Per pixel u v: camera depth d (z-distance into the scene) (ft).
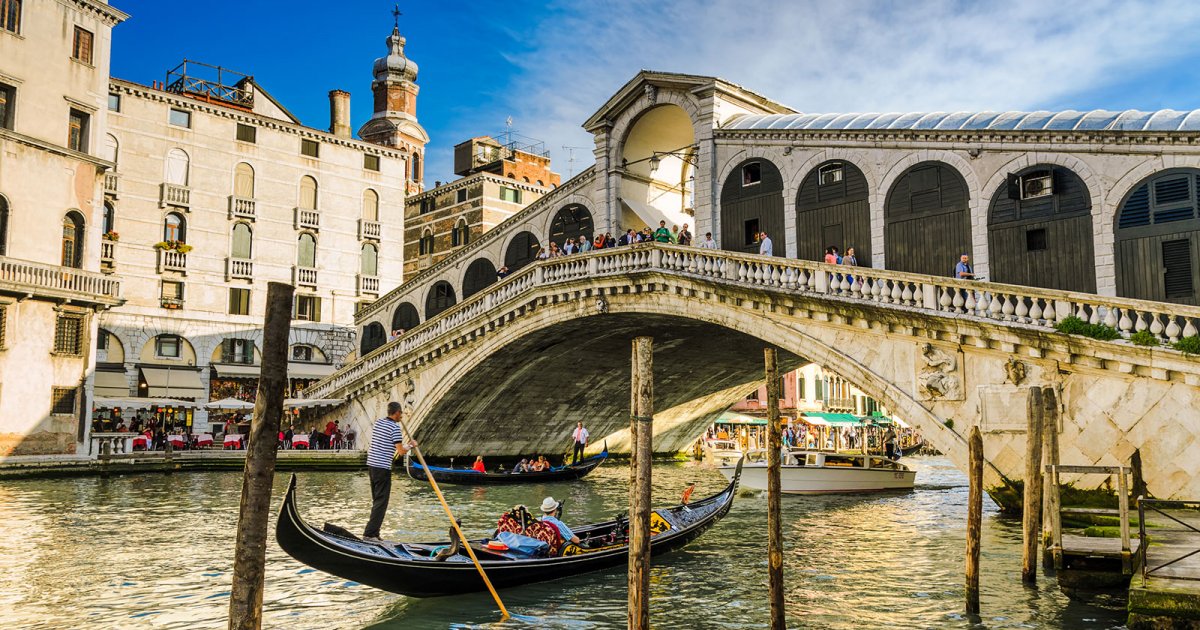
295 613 33.91
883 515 63.62
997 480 54.19
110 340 111.34
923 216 67.15
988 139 63.67
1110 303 49.01
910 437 179.52
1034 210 61.57
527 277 85.10
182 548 45.47
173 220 117.29
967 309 54.85
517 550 38.01
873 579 39.88
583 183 95.45
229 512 59.00
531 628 32.30
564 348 92.53
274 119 124.88
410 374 98.22
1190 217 54.75
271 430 19.77
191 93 124.47
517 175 155.02
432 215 152.66
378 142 175.83
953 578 39.60
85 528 51.57
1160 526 41.75
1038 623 31.76
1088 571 34.40
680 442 135.13
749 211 78.13
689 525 47.70
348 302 130.93
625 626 32.63
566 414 111.86
